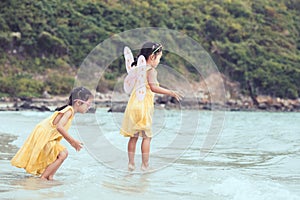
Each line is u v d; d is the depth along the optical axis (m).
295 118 15.51
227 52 27.08
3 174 4.06
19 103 19.66
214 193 3.42
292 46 29.77
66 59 25.09
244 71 26.62
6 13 25.34
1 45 24.36
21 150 4.10
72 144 4.11
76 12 26.83
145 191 3.47
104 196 3.26
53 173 3.94
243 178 4.01
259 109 25.27
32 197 3.16
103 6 27.52
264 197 3.23
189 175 4.17
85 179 3.89
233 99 25.66
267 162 5.02
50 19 26.00
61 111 4.12
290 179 4.04
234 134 8.26
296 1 33.06
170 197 3.28
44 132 4.07
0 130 8.13
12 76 23.38
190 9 28.72
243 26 29.38
